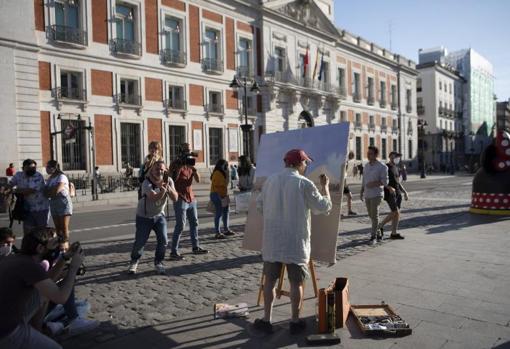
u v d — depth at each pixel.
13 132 20.50
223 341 3.96
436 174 55.47
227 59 31.14
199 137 29.00
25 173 7.07
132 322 4.48
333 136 5.07
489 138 85.69
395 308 4.66
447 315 4.44
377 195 8.25
